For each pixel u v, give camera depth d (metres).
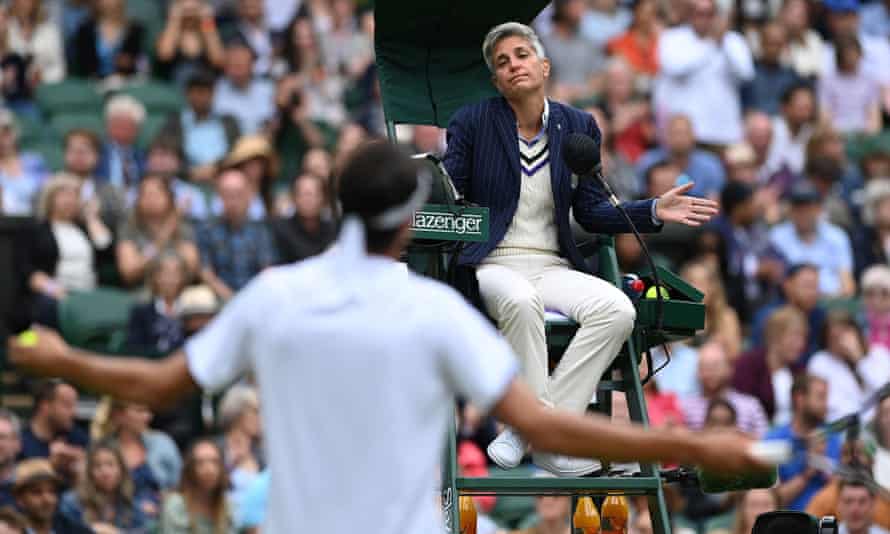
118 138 48.00
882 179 54.06
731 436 13.34
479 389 13.58
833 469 14.92
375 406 13.52
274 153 48.66
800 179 52.78
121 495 34.50
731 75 54.19
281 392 13.64
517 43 22.50
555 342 22.20
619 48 58.09
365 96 54.88
